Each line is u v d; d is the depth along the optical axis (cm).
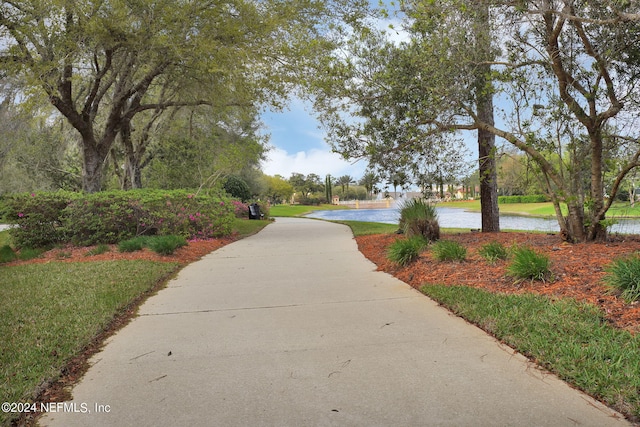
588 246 717
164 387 329
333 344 409
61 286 689
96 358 397
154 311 559
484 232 1172
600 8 629
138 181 2183
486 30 746
